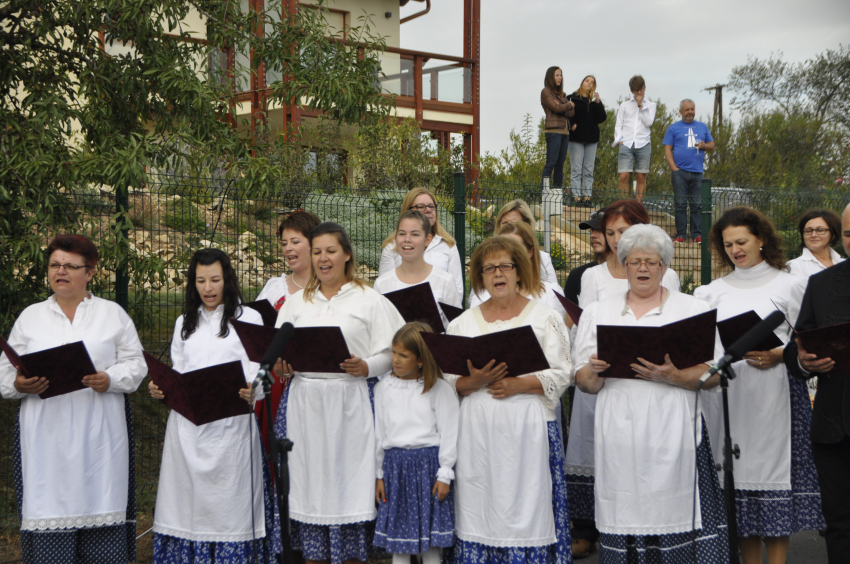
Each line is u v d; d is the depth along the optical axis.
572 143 11.61
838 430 3.62
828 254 5.84
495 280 3.90
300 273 5.04
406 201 5.64
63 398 4.04
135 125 6.83
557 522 3.85
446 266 5.63
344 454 4.05
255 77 7.28
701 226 7.61
